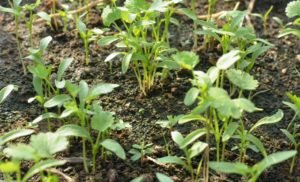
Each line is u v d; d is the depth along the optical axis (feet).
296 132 1.84
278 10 2.34
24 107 1.93
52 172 1.71
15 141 1.81
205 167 1.70
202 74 1.56
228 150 1.78
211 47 2.14
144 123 1.87
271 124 1.87
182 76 2.03
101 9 2.28
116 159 1.76
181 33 2.22
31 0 2.35
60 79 1.86
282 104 1.94
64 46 2.14
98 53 2.11
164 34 2.00
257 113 1.91
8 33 2.19
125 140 1.81
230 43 1.94
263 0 2.37
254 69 2.07
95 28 2.07
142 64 1.99
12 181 1.57
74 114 1.85
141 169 1.74
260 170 1.41
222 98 1.50
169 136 1.83
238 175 1.72
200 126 1.86
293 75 2.05
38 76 1.77
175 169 1.74
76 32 2.19
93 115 1.75
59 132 1.61
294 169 1.74
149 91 1.96
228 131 1.61
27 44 2.15
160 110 1.91
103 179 1.71
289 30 1.94
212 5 2.25
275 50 2.15
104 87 1.69
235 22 1.90
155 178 1.72
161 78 1.99
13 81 2.01
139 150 1.78
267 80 2.03
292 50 2.15
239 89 1.97
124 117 1.89
